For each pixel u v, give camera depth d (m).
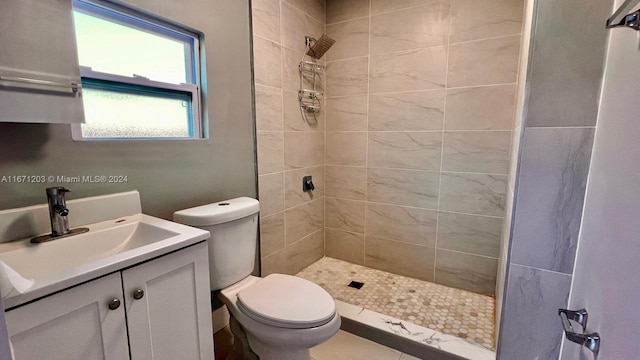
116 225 1.11
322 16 2.29
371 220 2.38
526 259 1.04
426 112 2.05
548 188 0.97
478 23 1.81
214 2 1.51
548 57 0.91
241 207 1.43
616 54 0.75
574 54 0.88
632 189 0.55
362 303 1.91
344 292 2.06
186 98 1.49
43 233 0.99
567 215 0.96
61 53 0.91
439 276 2.17
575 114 0.90
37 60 0.87
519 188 1.01
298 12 2.05
